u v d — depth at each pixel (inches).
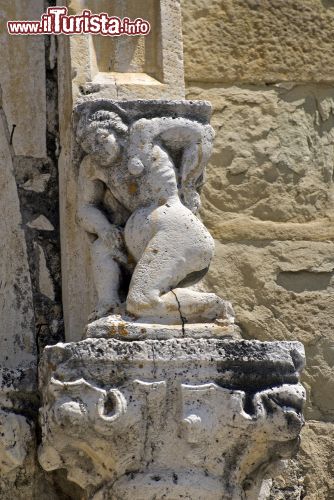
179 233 323.0
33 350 350.3
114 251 330.0
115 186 331.0
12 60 369.1
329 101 405.7
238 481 315.6
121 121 331.3
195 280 326.3
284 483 371.6
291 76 403.9
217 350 310.2
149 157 328.2
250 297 383.9
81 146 335.0
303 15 408.5
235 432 310.3
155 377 308.7
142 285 318.3
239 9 403.9
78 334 343.0
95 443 311.6
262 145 396.2
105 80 351.6
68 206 349.4
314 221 394.9
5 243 357.7
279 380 312.5
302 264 389.7
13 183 362.3
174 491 309.6
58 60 366.9
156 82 354.9
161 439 310.5
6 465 332.5
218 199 389.1
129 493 310.2
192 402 308.5
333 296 389.7
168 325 315.3
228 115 395.9
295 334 384.5
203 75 397.1
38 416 335.9
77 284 346.3
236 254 385.7
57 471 339.0
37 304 354.6
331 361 385.1
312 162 399.5
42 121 366.9
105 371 308.0
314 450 376.5
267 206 392.2
